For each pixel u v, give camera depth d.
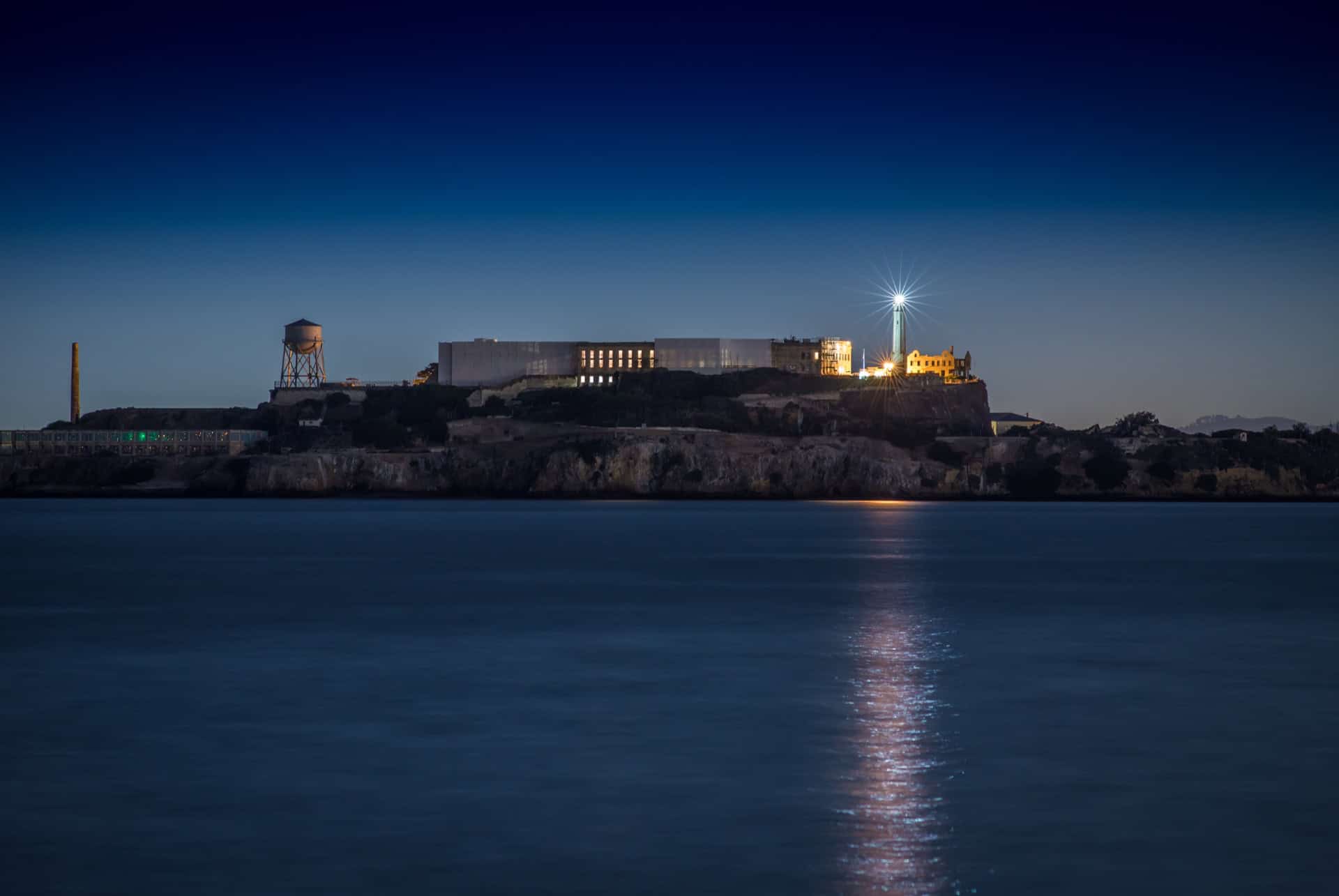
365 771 47.62
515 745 52.19
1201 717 58.06
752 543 196.00
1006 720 57.34
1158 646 82.94
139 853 38.22
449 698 62.97
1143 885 35.88
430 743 52.44
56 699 62.66
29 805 43.12
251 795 44.31
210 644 83.31
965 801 43.62
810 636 87.69
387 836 39.69
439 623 95.38
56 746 51.81
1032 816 42.00
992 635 88.88
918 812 42.31
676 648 81.44
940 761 49.31
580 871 36.66
